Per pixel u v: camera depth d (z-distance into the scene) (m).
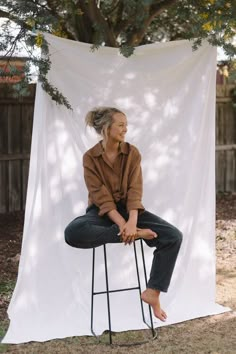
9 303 5.38
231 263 6.93
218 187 10.92
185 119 5.43
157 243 4.47
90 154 4.62
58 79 5.01
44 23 4.90
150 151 5.37
